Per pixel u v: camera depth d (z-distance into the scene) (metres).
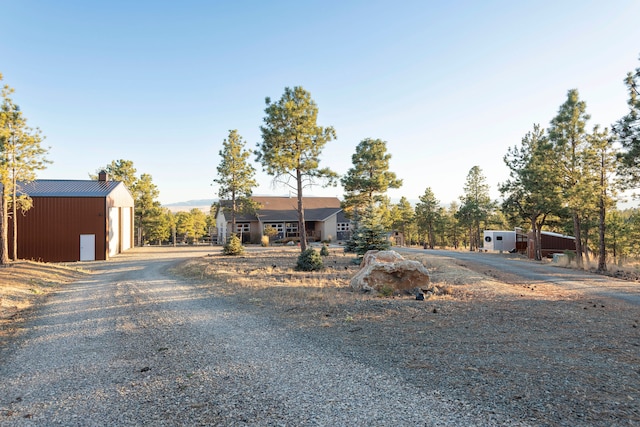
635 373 5.28
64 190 31.86
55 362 6.37
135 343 7.38
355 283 13.12
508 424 3.91
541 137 31.05
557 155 25.80
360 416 4.19
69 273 20.75
